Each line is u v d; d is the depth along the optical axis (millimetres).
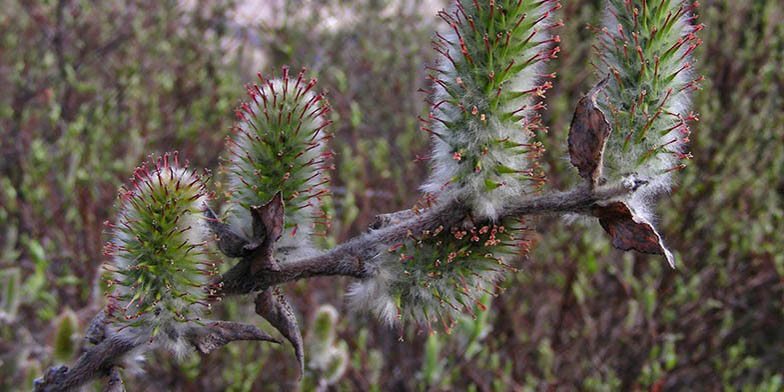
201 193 2088
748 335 6531
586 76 6285
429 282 2188
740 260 6402
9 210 6020
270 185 2193
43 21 7508
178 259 2031
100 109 6223
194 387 5719
